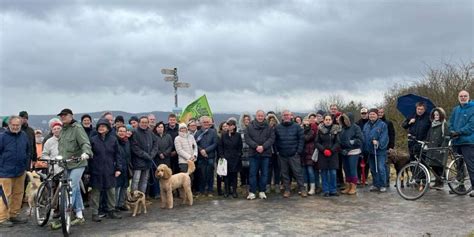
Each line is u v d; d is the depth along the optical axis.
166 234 6.56
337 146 9.34
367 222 6.98
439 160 8.99
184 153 9.34
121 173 7.99
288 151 9.41
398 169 10.27
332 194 9.44
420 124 9.51
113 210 7.75
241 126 10.67
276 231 6.56
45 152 7.79
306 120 9.77
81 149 7.14
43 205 7.16
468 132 8.55
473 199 8.55
